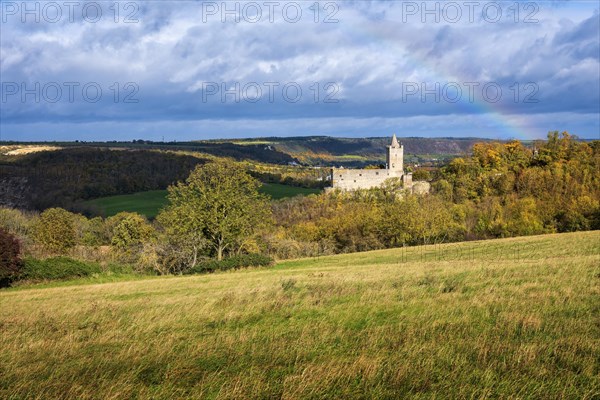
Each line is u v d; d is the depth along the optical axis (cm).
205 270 4072
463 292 1819
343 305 1655
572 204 8088
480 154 12862
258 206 4988
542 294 1609
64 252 6825
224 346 1211
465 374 954
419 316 1432
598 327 1194
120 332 1417
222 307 1736
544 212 8300
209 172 4866
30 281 3700
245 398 882
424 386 915
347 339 1241
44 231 7194
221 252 4744
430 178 13425
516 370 959
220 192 4669
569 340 1095
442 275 2358
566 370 947
